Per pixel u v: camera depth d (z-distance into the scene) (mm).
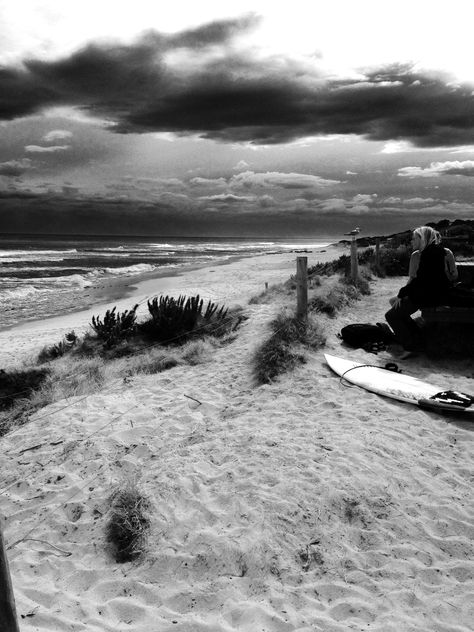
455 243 21938
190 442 4977
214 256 54250
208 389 6383
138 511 3770
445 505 3646
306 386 5984
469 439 4570
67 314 16203
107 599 3105
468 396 5266
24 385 7379
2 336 12602
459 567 3104
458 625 2699
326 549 3307
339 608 2863
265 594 3002
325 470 4109
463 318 6410
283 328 7402
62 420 5855
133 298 19062
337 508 3658
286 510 3650
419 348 6945
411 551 3254
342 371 6215
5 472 4867
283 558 3248
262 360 6691
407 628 2688
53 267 36250
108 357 8523
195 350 8062
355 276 11836
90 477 4535
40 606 3061
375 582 3033
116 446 5062
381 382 5812
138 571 3299
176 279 25641
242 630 2762
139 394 6488
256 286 20281
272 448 4555
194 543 3451
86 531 3768
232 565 3236
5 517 4137
